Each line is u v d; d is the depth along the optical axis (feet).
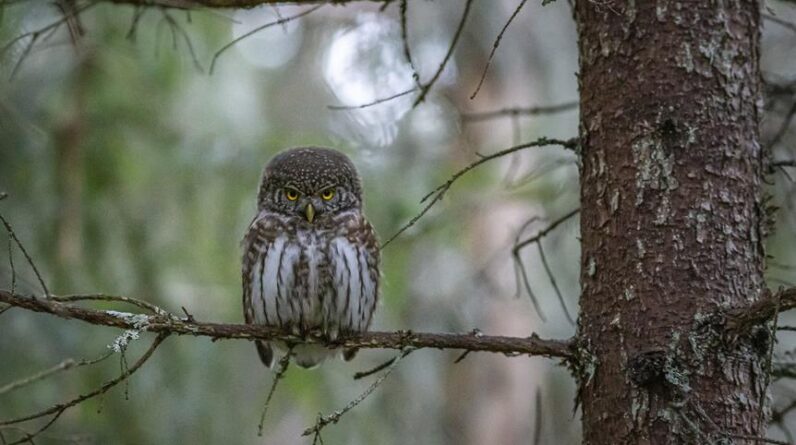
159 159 43.91
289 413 57.16
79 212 40.93
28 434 22.30
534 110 32.40
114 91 42.83
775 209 25.35
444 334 24.56
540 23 57.16
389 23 56.24
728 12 24.29
